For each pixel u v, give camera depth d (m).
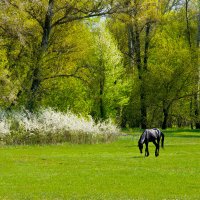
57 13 46.56
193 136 47.31
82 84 51.41
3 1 39.94
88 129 37.59
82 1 44.56
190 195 15.94
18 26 41.03
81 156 27.44
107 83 57.47
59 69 47.78
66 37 48.06
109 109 58.22
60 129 36.62
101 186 17.61
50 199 15.40
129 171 21.22
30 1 42.56
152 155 28.00
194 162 24.45
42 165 23.41
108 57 57.19
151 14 47.00
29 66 44.25
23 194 16.20
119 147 33.78
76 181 18.69
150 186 17.55
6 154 28.52
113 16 45.66
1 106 41.09
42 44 44.44
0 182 18.52
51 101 50.09
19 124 36.34
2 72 38.75
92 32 58.50
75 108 50.62
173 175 20.05
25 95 44.19
